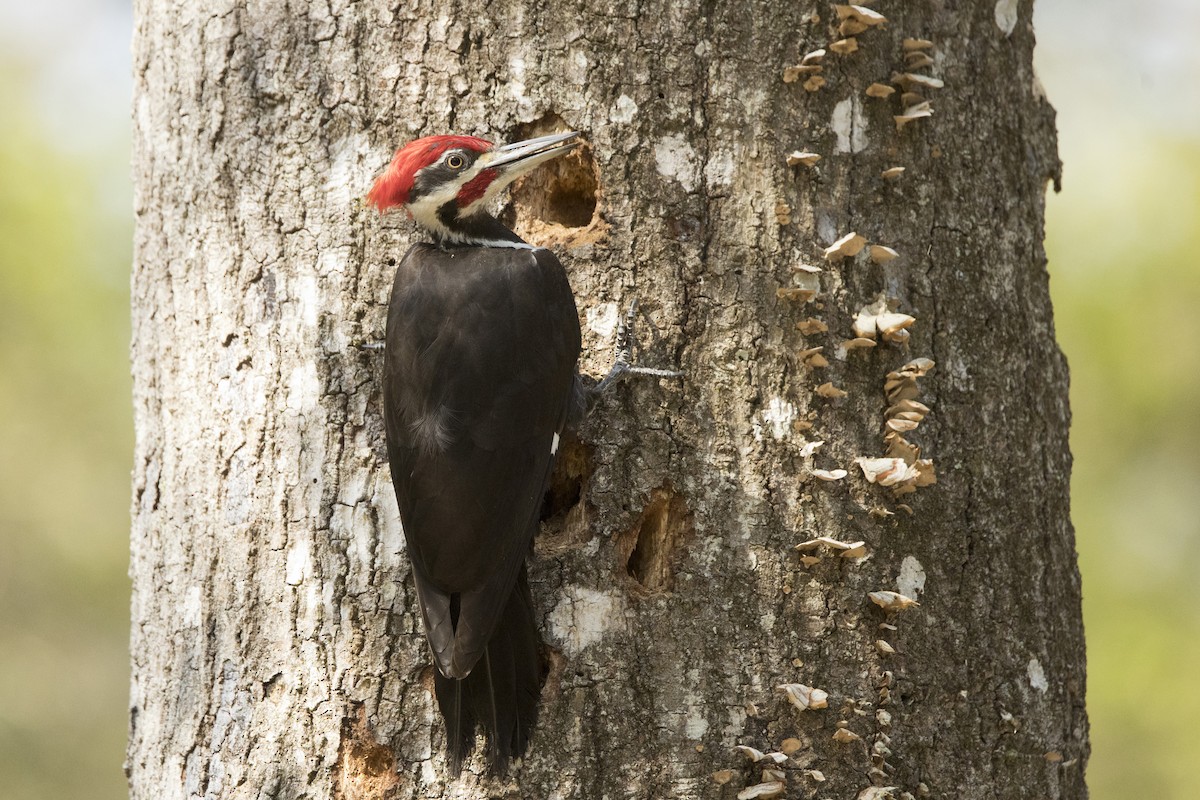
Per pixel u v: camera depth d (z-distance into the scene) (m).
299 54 9.00
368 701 8.39
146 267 9.61
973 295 9.12
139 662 9.34
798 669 8.38
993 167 9.40
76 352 19.23
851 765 8.34
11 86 18.55
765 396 8.62
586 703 8.27
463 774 8.23
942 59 9.26
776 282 8.71
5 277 18.34
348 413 8.73
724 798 8.20
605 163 8.77
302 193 8.94
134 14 10.04
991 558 8.91
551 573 8.48
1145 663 15.28
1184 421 15.90
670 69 8.80
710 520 8.48
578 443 8.79
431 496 8.30
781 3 8.90
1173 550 15.92
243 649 8.65
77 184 18.50
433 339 8.55
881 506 8.62
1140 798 14.88
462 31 8.88
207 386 9.01
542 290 8.67
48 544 19.95
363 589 8.51
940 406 8.90
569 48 8.82
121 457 19.91
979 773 8.62
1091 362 16.02
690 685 8.30
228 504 8.82
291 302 8.88
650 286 8.70
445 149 8.66
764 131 8.80
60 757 19.95
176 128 9.39
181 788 8.77
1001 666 8.81
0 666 19.84
